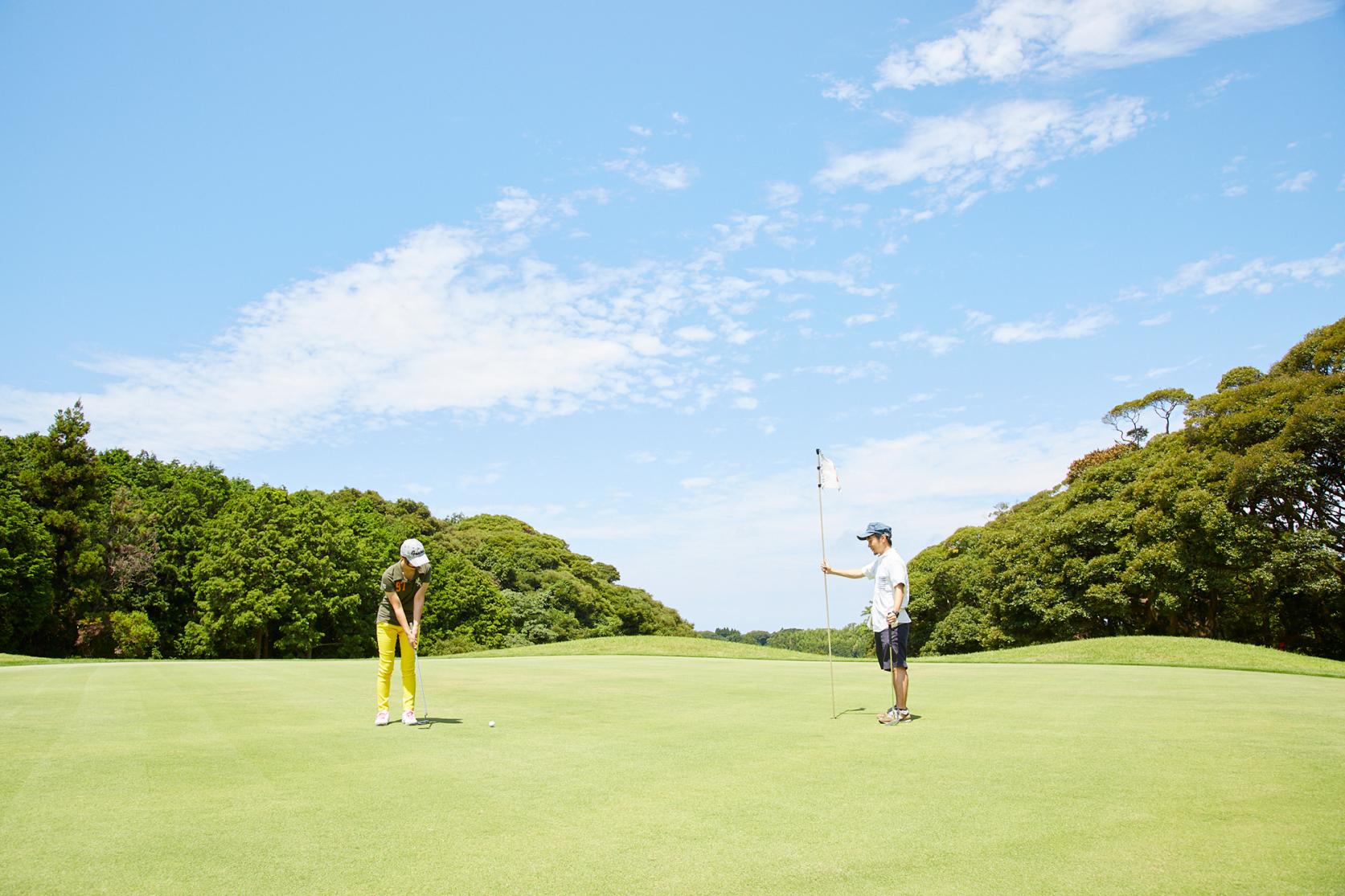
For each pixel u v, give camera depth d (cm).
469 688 1320
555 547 10769
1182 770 587
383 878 376
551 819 474
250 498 5250
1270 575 3309
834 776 582
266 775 595
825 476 970
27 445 5162
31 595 4162
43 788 553
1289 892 346
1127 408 5712
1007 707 976
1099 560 3953
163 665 2175
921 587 5759
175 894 355
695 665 2033
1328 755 641
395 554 6231
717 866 389
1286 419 3434
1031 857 396
